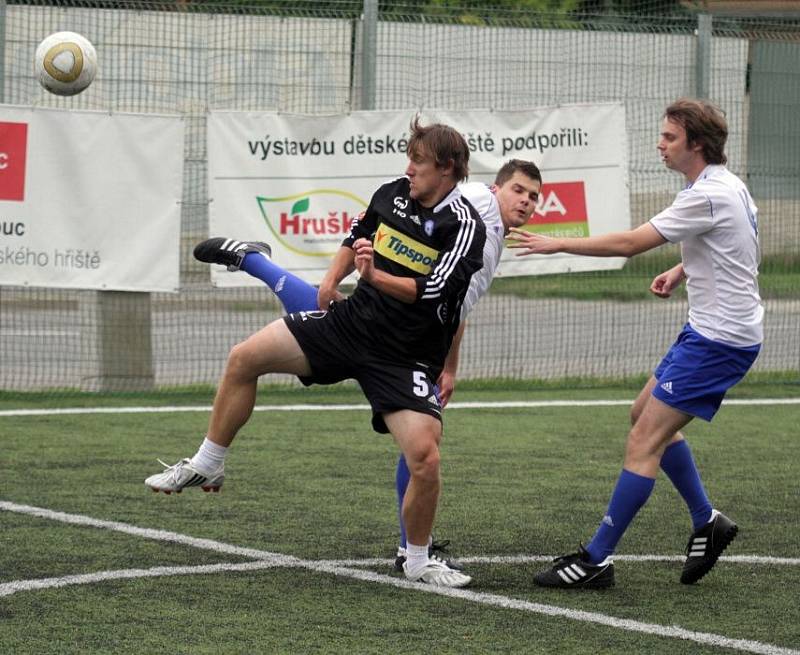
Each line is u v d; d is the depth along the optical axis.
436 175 20.20
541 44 45.00
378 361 20.39
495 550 23.36
